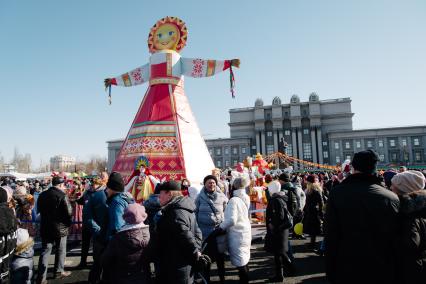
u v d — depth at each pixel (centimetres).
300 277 574
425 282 272
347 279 270
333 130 7088
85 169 7881
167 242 328
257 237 879
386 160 6462
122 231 329
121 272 324
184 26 1178
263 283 543
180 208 334
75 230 871
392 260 265
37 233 876
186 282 322
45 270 539
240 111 7706
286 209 553
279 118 7212
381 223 265
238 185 529
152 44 1186
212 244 485
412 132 6425
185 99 1138
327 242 288
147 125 1030
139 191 877
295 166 6831
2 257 362
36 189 1422
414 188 326
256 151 7325
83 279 574
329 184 1045
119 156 1052
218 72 1083
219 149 7519
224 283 525
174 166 958
